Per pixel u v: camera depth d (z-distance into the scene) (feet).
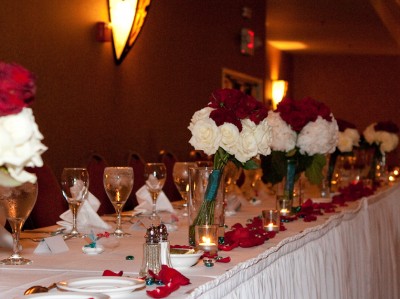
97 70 18.01
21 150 3.97
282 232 9.07
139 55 20.29
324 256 10.38
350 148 16.80
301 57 49.57
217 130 7.71
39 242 7.20
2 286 5.26
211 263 6.21
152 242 5.64
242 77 28.14
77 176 7.89
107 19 18.37
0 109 3.90
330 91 49.21
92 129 17.79
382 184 20.84
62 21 16.43
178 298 4.81
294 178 11.69
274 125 11.55
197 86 24.31
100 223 8.45
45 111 15.78
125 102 19.52
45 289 4.88
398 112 48.21
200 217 7.54
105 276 5.22
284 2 32.76
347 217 12.38
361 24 37.35
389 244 17.34
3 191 6.18
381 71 48.44
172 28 22.36
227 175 11.37
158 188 9.68
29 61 15.19
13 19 14.65
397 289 17.84
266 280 7.29
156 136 21.45
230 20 26.99
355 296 12.68
